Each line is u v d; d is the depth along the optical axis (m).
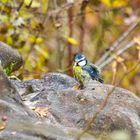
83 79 9.85
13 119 7.95
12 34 16.34
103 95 9.25
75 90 9.37
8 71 10.61
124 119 8.72
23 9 16.08
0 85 8.37
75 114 8.88
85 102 9.08
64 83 10.16
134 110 9.12
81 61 9.97
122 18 20.81
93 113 8.81
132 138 8.57
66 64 20.34
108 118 8.67
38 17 16.84
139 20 18.73
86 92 9.27
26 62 16.41
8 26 16.27
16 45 16.52
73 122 8.75
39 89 9.77
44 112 8.77
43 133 7.76
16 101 8.41
